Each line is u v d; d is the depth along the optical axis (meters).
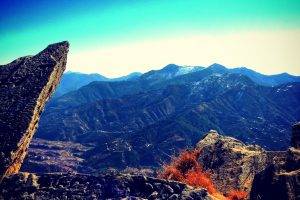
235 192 22.06
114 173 18.34
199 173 23.11
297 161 18.50
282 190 17.22
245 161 25.08
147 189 17.28
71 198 17.31
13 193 17.45
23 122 19.41
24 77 21.78
